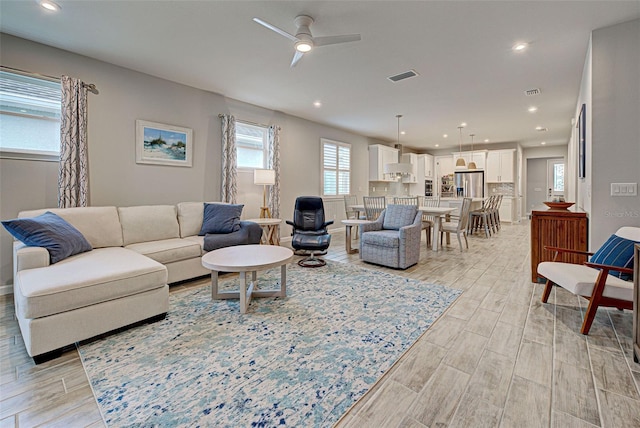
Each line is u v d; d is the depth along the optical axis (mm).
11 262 2926
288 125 5777
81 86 3221
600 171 2643
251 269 2393
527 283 3254
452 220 7051
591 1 2273
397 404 1435
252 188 5156
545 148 9742
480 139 8422
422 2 2322
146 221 3439
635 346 1755
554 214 3137
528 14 2461
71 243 2547
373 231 4238
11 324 2279
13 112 2926
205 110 4430
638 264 1736
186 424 1317
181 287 3143
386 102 4891
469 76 3791
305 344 1983
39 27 2719
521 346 1953
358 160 7781
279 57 3301
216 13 2494
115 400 1469
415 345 1970
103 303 2023
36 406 1428
